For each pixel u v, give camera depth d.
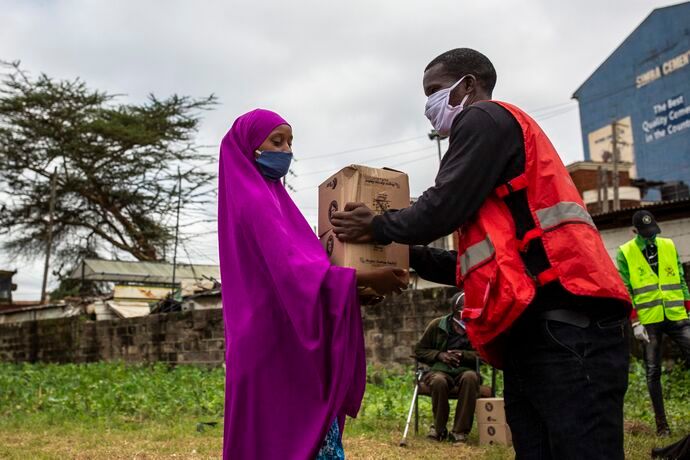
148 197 35.25
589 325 2.06
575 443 1.98
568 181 2.16
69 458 5.35
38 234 36.06
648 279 6.34
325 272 2.24
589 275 2.02
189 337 16.12
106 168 34.81
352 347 2.27
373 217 2.35
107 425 7.36
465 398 6.20
